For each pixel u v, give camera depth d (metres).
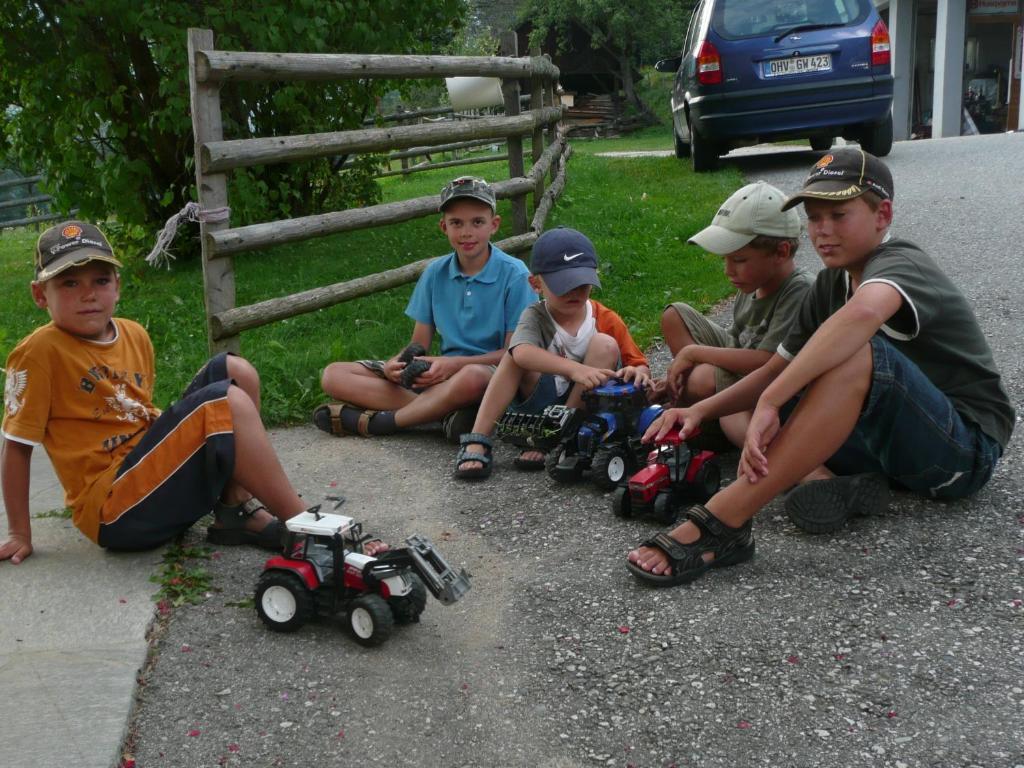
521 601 2.83
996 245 6.49
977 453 3.04
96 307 3.04
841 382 2.75
